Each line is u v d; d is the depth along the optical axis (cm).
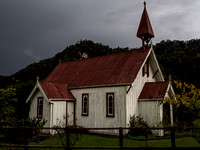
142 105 2148
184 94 1574
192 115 1853
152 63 2497
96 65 2677
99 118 2231
